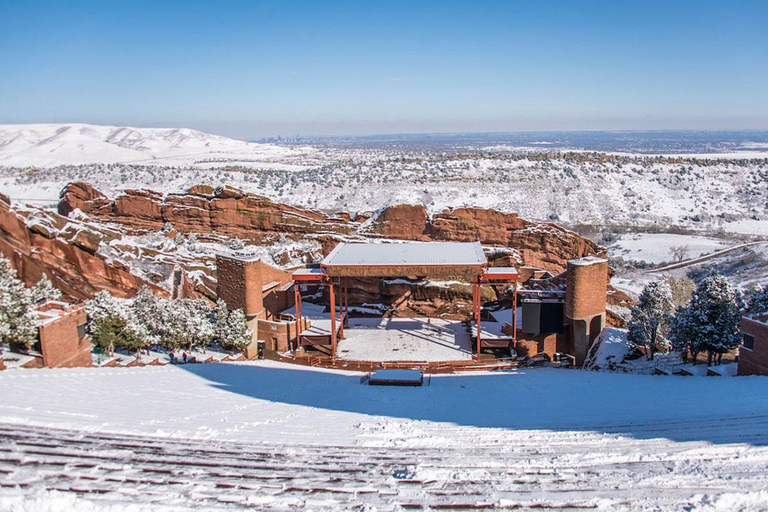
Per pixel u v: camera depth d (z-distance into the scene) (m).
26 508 12.40
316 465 16.05
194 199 68.62
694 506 12.16
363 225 62.38
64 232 43.09
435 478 14.79
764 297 38.88
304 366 39.41
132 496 13.45
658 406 24.03
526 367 39.78
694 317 36.00
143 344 37.03
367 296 52.12
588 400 26.84
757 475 13.75
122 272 45.25
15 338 29.27
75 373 28.89
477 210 57.59
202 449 17.25
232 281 42.91
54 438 17.34
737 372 33.56
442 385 32.12
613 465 15.32
